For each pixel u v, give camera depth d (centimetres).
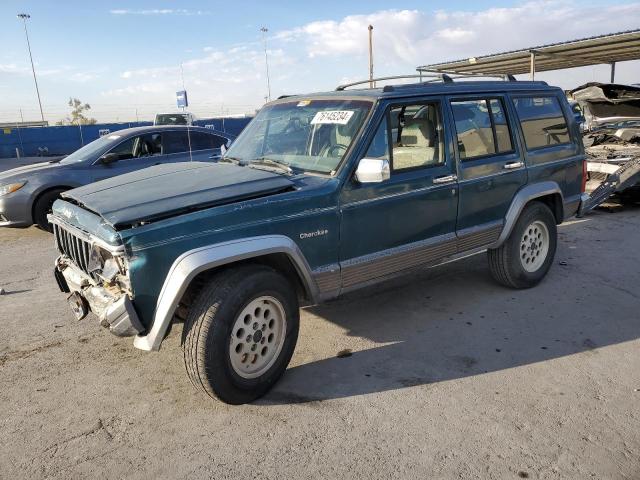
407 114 418
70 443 308
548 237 540
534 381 363
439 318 474
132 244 294
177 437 312
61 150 3656
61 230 382
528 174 506
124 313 297
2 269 662
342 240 378
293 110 450
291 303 353
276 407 340
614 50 1305
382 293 539
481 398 344
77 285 355
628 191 888
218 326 312
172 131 938
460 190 446
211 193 336
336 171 376
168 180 373
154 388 368
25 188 798
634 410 326
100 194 353
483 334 439
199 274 331
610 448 291
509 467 278
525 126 511
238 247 319
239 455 294
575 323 455
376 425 318
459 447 295
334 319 477
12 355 419
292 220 348
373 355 408
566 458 284
